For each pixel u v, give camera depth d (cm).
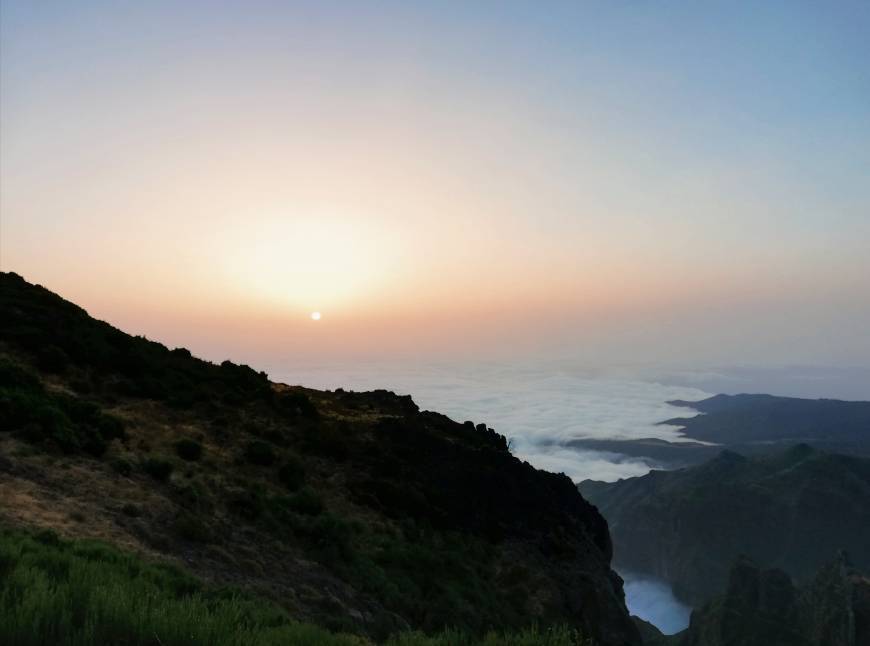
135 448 2245
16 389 2195
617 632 3253
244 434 3041
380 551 2338
